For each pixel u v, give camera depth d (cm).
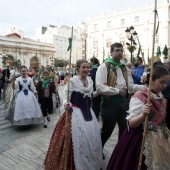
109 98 298
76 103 283
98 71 304
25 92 548
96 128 285
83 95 283
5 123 587
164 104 210
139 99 200
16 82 552
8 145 417
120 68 308
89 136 270
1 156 366
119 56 305
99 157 279
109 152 371
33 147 406
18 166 331
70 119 273
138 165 197
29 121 531
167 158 199
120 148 220
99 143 282
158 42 3164
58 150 266
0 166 331
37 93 581
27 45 3556
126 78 309
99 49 3716
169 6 3102
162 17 3136
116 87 300
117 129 505
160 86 199
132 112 199
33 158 358
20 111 523
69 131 265
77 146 261
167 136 211
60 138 271
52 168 266
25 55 3544
